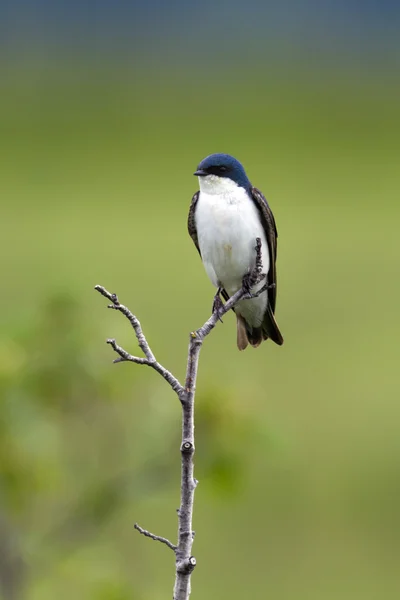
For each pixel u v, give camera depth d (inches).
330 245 1220.5
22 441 268.1
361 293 980.6
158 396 290.4
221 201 308.2
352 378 756.0
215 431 284.8
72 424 284.7
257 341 335.0
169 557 477.1
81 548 283.7
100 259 1087.6
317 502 586.9
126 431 288.7
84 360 273.9
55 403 276.7
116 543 299.6
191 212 323.6
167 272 1024.2
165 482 287.4
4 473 269.1
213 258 311.4
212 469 284.4
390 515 572.4
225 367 701.3
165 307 869.8
